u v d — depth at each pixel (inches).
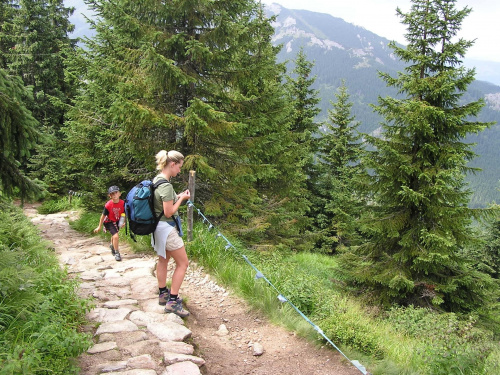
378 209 453.7
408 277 408.5
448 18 397.1
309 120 778.2
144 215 175.3
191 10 348.5
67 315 160.4
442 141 415.5
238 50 359.6
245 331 195.6
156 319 179.5
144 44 310.3
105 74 360.2
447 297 433.1
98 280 241.8
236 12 365.4
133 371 132.7
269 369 161.5
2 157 176.4
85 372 130.3
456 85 395.9
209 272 267.0
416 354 207.3
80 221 478.0
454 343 218.2
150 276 250.2
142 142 364.5
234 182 406.3
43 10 920.9
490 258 852.0
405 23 416.2
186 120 332.2
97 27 428.8
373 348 190.5
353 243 785.6
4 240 249.3
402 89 424.8
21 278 147.3
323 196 876.0
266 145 423.8
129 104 312.3
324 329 193.5
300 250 651.5
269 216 451.2
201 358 155.9
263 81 472.7
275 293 227.3
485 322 424.8
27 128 170.1
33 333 131.7
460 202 407.2
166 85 346.0
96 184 483.5
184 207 378.0
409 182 418.9
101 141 423.2
